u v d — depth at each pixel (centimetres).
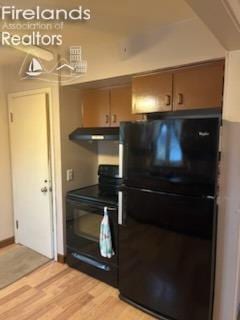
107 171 298
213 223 169
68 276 264
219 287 184
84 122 296
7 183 330
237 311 200
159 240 195
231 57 166
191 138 170
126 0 159
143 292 210
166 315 200
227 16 116
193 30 184
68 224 276
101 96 278
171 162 180
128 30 204
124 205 210
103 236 236
